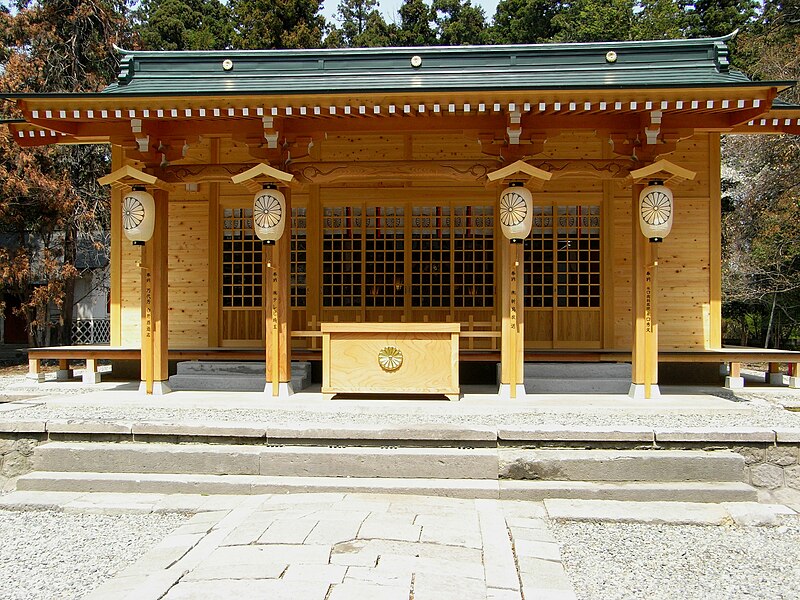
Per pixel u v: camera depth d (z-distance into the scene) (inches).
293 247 419.8
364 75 358.9
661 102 293.6
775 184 785.6
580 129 326.3
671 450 240.8
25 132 366.3
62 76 769.6
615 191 406.6
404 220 416.2
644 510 213.8
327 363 321.1
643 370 324.5
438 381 317.7
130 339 430.9
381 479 234.7
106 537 200.1
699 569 175.2
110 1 821.2
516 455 236.2
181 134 339.6
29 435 258.4
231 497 229.6
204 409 305.4
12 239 962.7
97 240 863.1
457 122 330.3
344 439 247.8
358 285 417.1
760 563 179.8
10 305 1039.6
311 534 183.2
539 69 354.0
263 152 330.3
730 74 339.6
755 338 1027.9
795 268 795.4
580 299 409.4
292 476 238.1
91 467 246.2
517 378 324.2
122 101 303.3
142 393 344.8
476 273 412.2
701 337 402.9
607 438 242.4
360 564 162.1
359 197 413.7
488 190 409.7
